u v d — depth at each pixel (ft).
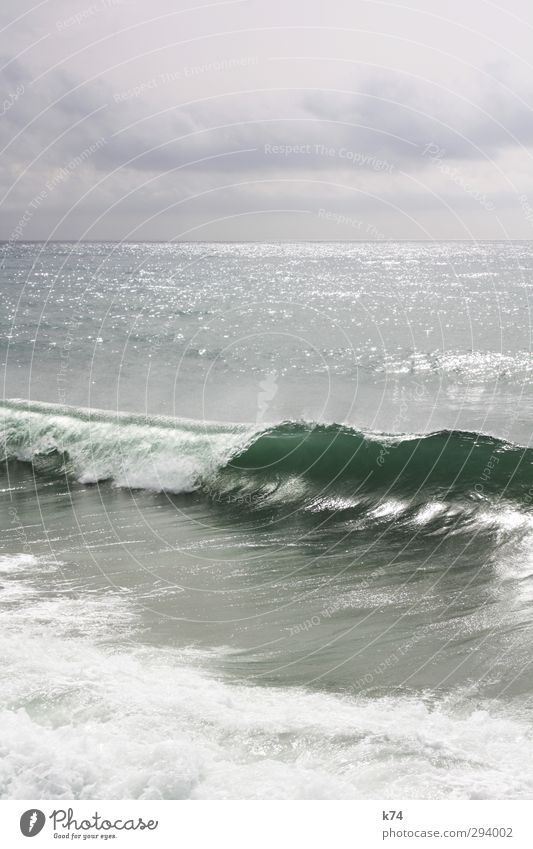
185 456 43.50
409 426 59.72
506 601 25.00
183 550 31.81
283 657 21.34
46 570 29.48
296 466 40.98
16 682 18.92
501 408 63.93
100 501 40.40
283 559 30.40
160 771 14.67
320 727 16.60
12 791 14.51
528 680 19.48
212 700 17.98
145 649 21.86
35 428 50.49
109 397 70.54
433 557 29.81
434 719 17.28
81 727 16.51
